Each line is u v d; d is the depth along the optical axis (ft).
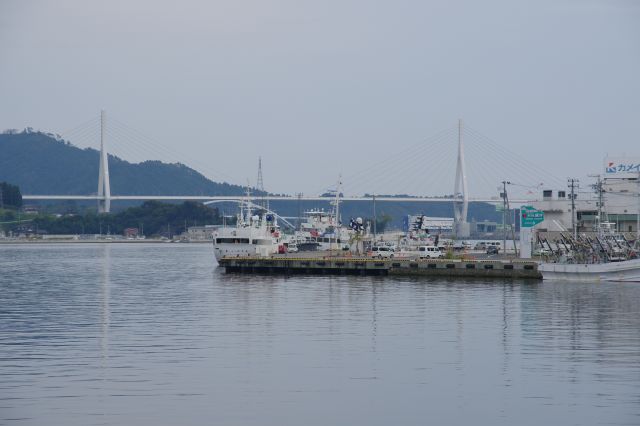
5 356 237.66
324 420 180.34
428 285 437.58
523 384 206.28
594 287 415.85
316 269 529.45
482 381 209.26
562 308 334.24
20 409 186.19
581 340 261.03
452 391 200.75
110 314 329.11
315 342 258.37
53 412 184.14
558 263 460.55
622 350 244.63
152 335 273.33
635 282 433.48
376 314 320.29
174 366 224.53
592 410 185.98
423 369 221.46
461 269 491.72
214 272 581.94
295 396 196.54
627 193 631.97
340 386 205.05
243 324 296.92
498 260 512.63
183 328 288.30
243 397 195.42
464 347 249.96
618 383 206.49
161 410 185.78
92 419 179.73
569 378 211.41
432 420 180.55
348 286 436.35
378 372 217.97
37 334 276.41
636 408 187.11
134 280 514.27
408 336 268.82
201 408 187.32
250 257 570.87
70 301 380.58
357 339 263.49
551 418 181.27
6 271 619.67
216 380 209.87
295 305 351.87
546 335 270.26
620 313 318.86
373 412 185.47
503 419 180.86
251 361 230.27
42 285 478.59
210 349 247.29
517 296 378.32
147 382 207.62
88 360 231.91
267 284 459.32
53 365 225.76
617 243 496.23
